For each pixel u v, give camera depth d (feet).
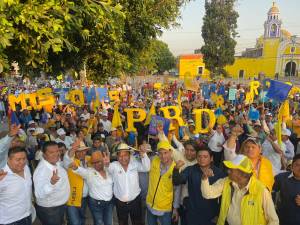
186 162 16.33
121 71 22.98
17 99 36.42
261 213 11.41
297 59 203.72
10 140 13.69
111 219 17.01
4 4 10.28
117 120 28.71
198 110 28.04
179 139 26.99
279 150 20.81
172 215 16.10
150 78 157.48
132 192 16.21
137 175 16.62
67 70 18.31
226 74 162.91
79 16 13.14
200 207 13.61
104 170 16.48
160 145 15.14
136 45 24.39
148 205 15.94
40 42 11.78
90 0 13.12
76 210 16.69
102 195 16.25
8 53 12.79
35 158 24.88
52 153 14.16
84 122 33.14
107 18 14.64
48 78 21.62
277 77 193.98
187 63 212.64
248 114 37.27
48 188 13.57
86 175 16.07
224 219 12.10
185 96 68.33
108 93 51.26
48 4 11.59
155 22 23.68
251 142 14.48
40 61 12.63
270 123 34.12
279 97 26.58
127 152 16.14
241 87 84.28
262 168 14.29
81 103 41.55
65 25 12.43
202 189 12.35
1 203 12.78
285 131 25.44
